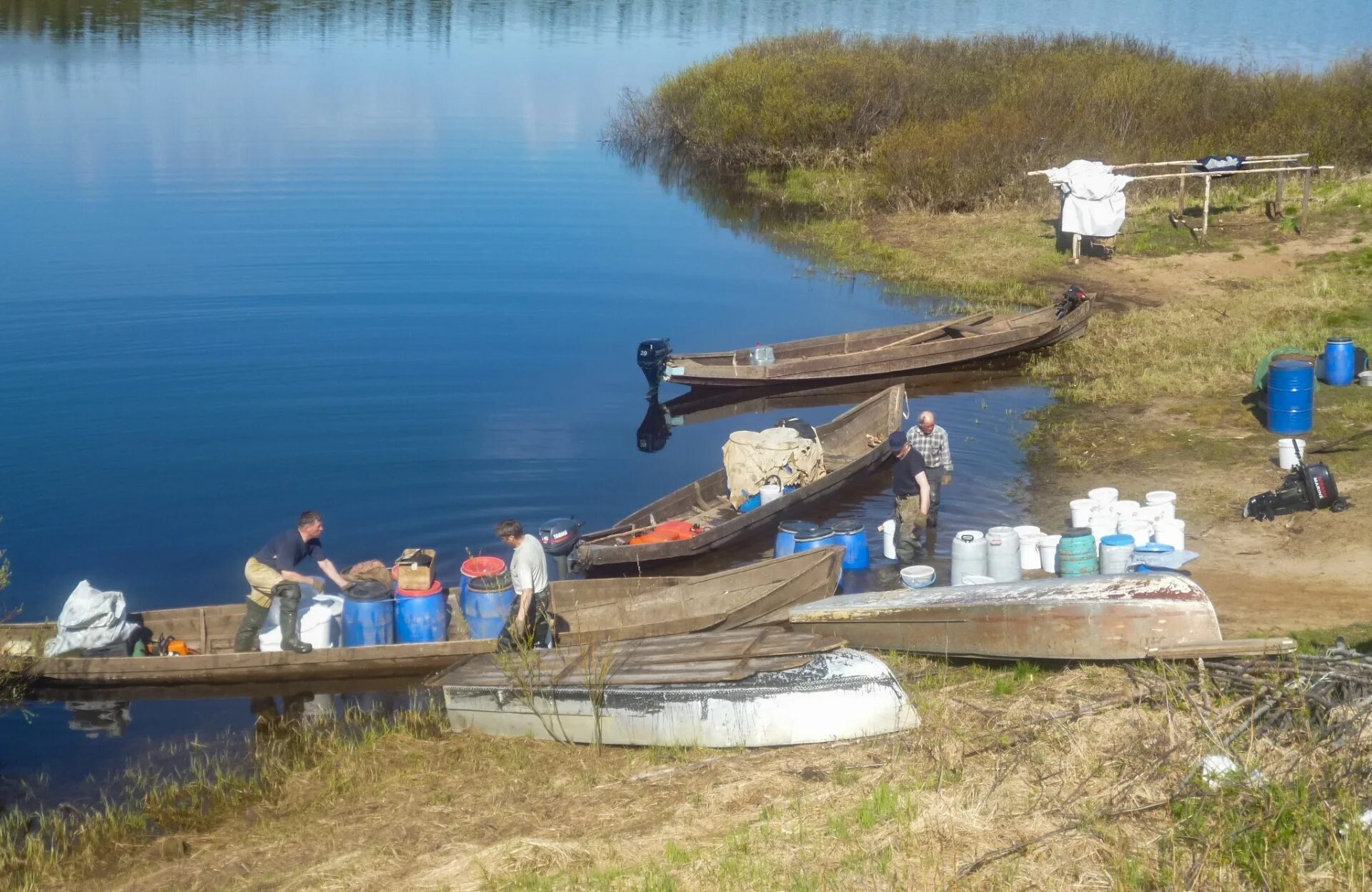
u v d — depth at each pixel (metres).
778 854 7.88
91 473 17.58
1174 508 14.63
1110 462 17.39
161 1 85.50
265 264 28.89
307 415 20.05
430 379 21.95
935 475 15.22
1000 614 10.97
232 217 33.31
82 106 49.69
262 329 24.36
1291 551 13.74
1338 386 19.58
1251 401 19.34
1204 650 9.78
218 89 55.31
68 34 70.06
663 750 10.52
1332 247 28.14
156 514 16.36
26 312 24.88
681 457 18.91
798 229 33.81
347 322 25.02
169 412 20.00
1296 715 8.66
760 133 41.66
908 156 35.28
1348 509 14.59
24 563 14.99
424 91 57.16
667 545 14.77
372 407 20.47
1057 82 38.94
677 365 21.02
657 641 11.71
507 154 44.12
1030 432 19.00
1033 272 28.30
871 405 18.88
